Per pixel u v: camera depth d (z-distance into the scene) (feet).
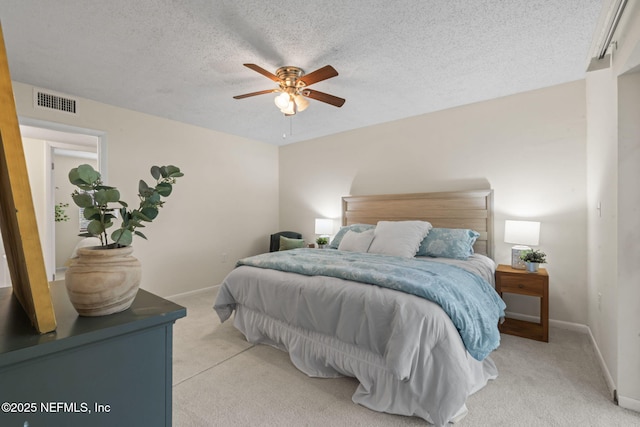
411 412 5.25
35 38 6.63
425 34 6.59
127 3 5.56
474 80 8.96
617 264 5.62
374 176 13.46
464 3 5.62
